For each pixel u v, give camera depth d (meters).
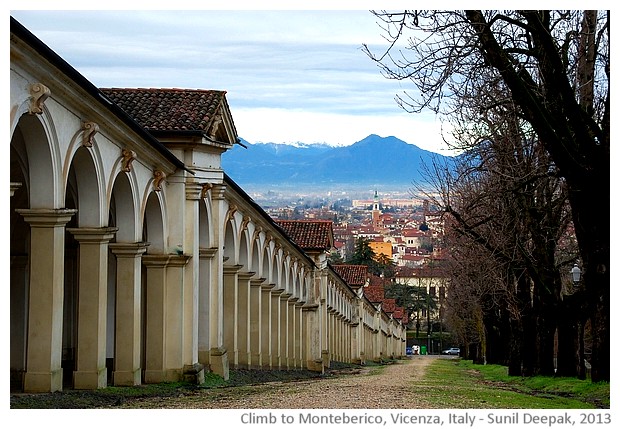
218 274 29.66
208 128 27.14
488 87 24.25
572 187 22.91
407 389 23.84
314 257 57.72
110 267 29.45
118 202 23.30
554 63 19.05
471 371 55.06
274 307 44.69
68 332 30.89
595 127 20.27
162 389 23.41
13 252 25.78
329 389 23.56
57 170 17.64
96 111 18.86
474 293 47.66
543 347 34.62
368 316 101.69
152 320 26.44
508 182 27.64
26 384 17.95
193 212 27.09
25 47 14.62
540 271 31.19
